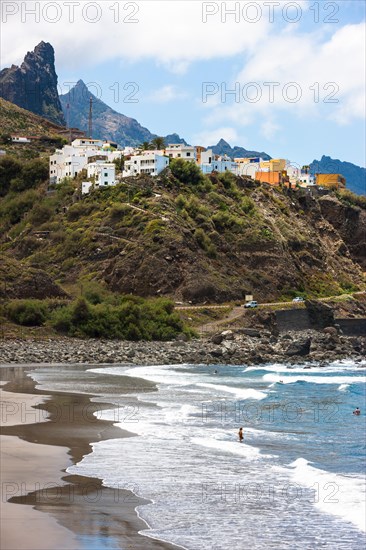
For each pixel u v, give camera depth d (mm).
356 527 38312
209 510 39531
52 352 128250
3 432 55938
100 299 171375
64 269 195250
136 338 153875
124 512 37281
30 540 31203
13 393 79250
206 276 188000
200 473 47688
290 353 149875
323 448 61312
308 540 35969
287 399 93938
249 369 128250
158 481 44500
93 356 127938
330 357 152750
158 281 184250
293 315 180000
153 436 58875
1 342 135625
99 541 31984
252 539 35469
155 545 32781
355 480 49562
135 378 102625
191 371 119500
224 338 156000
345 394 102062
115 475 44906
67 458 47938
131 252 189500
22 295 160750
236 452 55500
